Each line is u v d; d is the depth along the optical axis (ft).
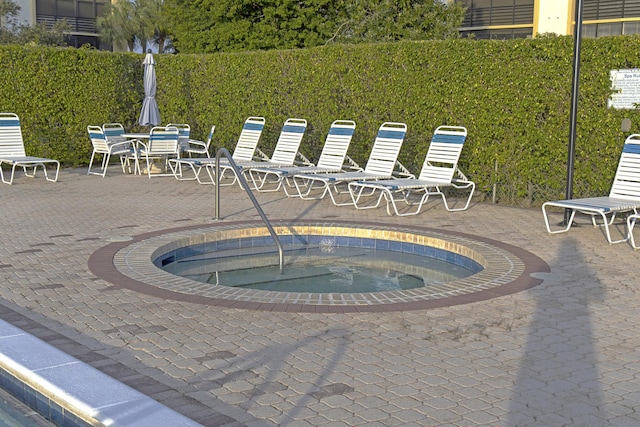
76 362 11.64
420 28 57.57
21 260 21.30
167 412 9.73
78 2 114.73
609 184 30.96
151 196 36.40
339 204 33.96
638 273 20.38
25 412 11.30
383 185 30.99
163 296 17.40
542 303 17.12
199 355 13.29
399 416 10.57
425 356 13.33
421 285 21.45
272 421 10.36
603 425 10.30
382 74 38.70
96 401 10.09
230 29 76.48
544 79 32.37
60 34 99.55
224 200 35.24
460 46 35.09
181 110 52.95
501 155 34.47
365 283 21.66
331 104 41.75
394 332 14.80
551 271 20.52
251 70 46.75
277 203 34.45
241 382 11.93
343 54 40.55
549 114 32.53
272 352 13.50
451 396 11.37
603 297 17.72
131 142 48.42
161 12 110.52
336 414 10.63
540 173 33.32
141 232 26.07
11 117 46.80
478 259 22.79
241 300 17.13
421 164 37.91
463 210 32.81
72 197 35.73
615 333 14.83
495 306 16.83
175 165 48.88
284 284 21.47
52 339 14.14
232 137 49.24
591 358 13.26
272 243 27.45
